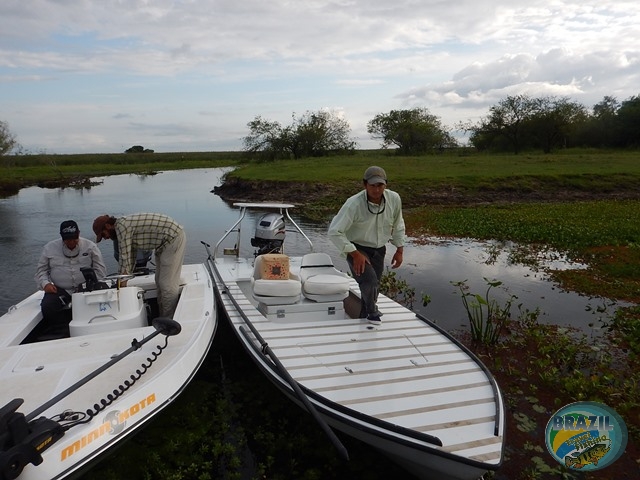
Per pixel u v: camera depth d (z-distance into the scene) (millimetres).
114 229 5387
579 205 21719
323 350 4457
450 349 4547
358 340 4684
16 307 5277
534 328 6789
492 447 3195
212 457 4102
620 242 12516
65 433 2945
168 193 31250
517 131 58031
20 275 10625
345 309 6434
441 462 3182
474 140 63375
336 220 4848
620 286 8969
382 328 5000
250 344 4562
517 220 16625
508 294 8656
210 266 7781
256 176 31031
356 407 3574
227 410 4762
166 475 3768
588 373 5508
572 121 57312
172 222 5523
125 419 3242
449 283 9414
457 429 3371
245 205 7844
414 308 7910
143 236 5379
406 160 43781
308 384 3865
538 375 5453
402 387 3859
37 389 3406
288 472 3912
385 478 3846
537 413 4676
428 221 17281
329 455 4062
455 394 3785
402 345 4598
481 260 11375
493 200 25047
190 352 4094
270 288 5234
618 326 6902
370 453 4137
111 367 3721
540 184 27344
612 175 28656
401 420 3443
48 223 18406
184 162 83188
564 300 8281
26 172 50750
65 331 5098
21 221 18938
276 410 4773
